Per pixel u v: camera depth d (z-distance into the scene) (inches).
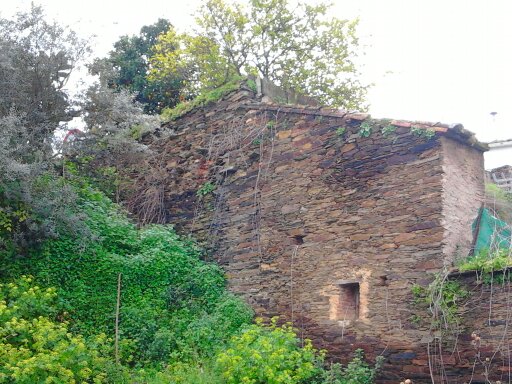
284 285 421.1
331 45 859.4
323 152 417.4
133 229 478.3
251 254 449.1
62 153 468.1
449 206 351.6
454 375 318.7
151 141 557.9
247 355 342.3
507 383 297.6
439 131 353.7
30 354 310.3
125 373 350.6
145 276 437.1
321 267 400.8
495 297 310.5
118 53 834.8
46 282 399.9
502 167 552.1
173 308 437.4
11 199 406.6
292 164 436.8
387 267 362.9
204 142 512.1
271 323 418.6
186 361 383.9
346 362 369.7
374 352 357.1
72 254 417.1
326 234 402.6
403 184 367.6
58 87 466.9
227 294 450.6
